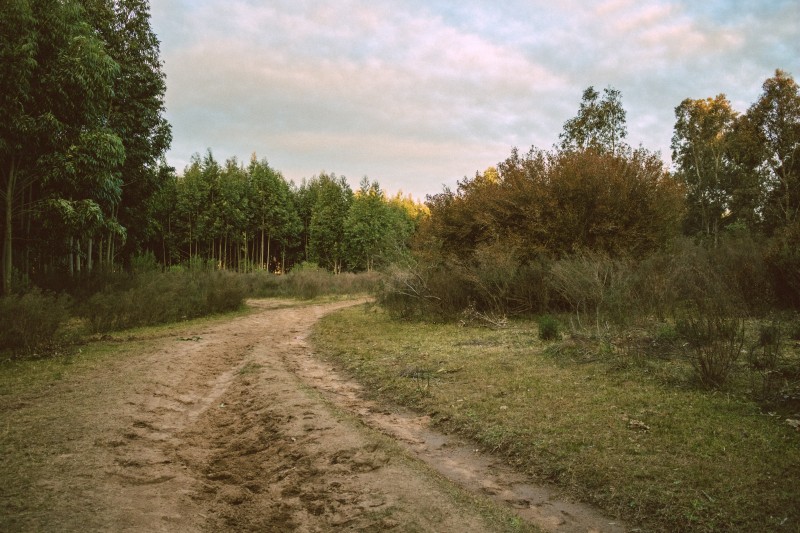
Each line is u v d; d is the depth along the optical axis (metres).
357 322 17.33
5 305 11.16
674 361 8.56
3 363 9.99
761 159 35.78
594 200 17.42
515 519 4.06
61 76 16.20
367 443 5.52
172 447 5.77
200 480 4.89
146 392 7.89
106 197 19.41
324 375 10.05
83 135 16.94
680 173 42.91
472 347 11.34
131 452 5.36
